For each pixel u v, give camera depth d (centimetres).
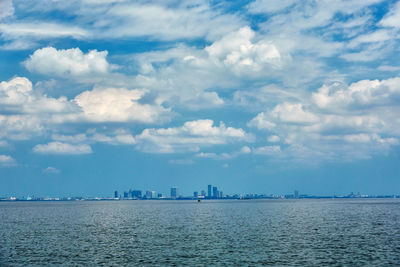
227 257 6569
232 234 9856
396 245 7744
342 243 8056
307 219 15088
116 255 6850
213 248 7531
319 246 7669
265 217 16712
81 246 7931
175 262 6206
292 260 6272
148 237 9369
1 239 9119
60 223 14162
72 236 9688
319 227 11512
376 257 6462
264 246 7725
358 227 11425
